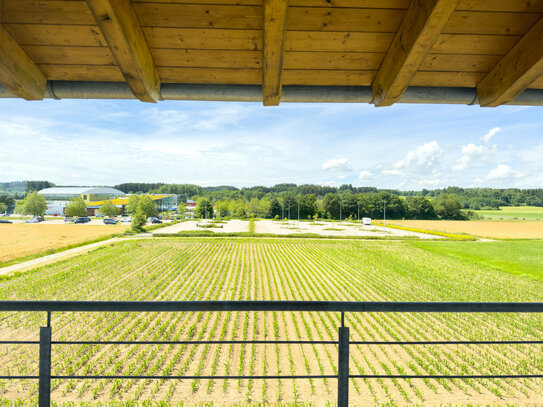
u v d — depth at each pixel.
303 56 2.29
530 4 1.96
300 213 103.44
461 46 2.22
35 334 11.05
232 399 7.28
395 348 10.19
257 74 2.41
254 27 2.07
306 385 7.88
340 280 20.59
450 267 25.73
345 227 71.81
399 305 1.66
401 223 80.31
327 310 1.66
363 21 2.07
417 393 7.61
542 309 1.66
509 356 9.74
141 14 2.00
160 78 2.44
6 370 8.48
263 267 24.16
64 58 2.24
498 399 7.37
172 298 16.06
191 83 2.47
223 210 100.69
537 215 97.06
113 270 22.44
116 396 7.39
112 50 1.94
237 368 8.81
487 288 19.34
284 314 12.80
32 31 2.06
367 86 2.54
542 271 24.61
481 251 35.41
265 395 7.44
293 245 38.16
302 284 19.25
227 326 11.75
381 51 2.27
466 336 11.34
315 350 9.77
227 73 2.40
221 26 2.07
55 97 2.47
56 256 28.28
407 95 2.53
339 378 1.72
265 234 47.56
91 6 1.72
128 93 2.40
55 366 8.83
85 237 41.31
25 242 36.88
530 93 2.46
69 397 7.35
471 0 1.93
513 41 2.18
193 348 9.55
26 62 2.19
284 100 2.55
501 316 13.11
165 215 92.75
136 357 9.34
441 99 2.55
